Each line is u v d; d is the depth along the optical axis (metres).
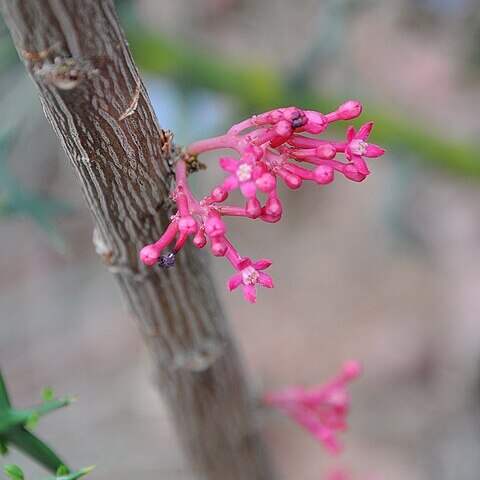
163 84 0.67
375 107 0.72
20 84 0.57
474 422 0.96
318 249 1.13
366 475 0.94
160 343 0.49
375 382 1.02
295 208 1.16
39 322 1.12
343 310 1.08
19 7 0.40
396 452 0.98
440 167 0.75
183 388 0.51
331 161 0.42
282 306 1.10
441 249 1.06
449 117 1.00
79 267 1.13
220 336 0.49
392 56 1.00
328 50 0.66
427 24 0.90
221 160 0.41
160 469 0.99
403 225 0.97
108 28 0.41
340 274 1.11
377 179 1.12
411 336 1.04
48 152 1.04
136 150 0.43
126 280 0.47
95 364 1.09
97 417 1.04
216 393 0.51
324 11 0.66
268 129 0.42
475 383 0.98
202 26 0.82
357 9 0.66
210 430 0.52
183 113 0.67
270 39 0.83
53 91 0.41
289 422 1.02
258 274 0.42
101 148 0.42
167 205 0.44
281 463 1.00
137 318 0.48
